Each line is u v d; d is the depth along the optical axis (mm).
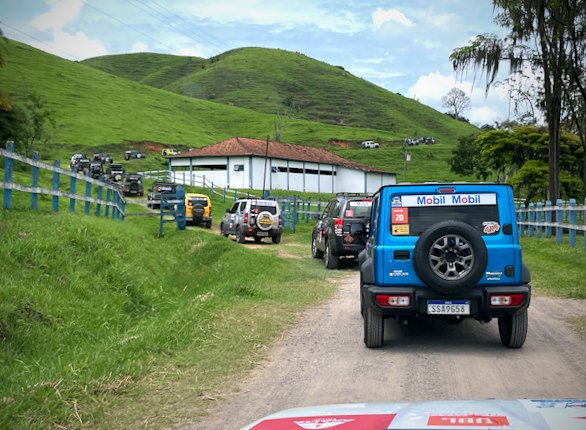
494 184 7598
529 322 9430
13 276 10438
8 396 5676
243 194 61219
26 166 33281
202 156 72688
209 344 7965
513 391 5875
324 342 8227
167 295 13734
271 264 17109
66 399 5613
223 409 5539
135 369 6641
